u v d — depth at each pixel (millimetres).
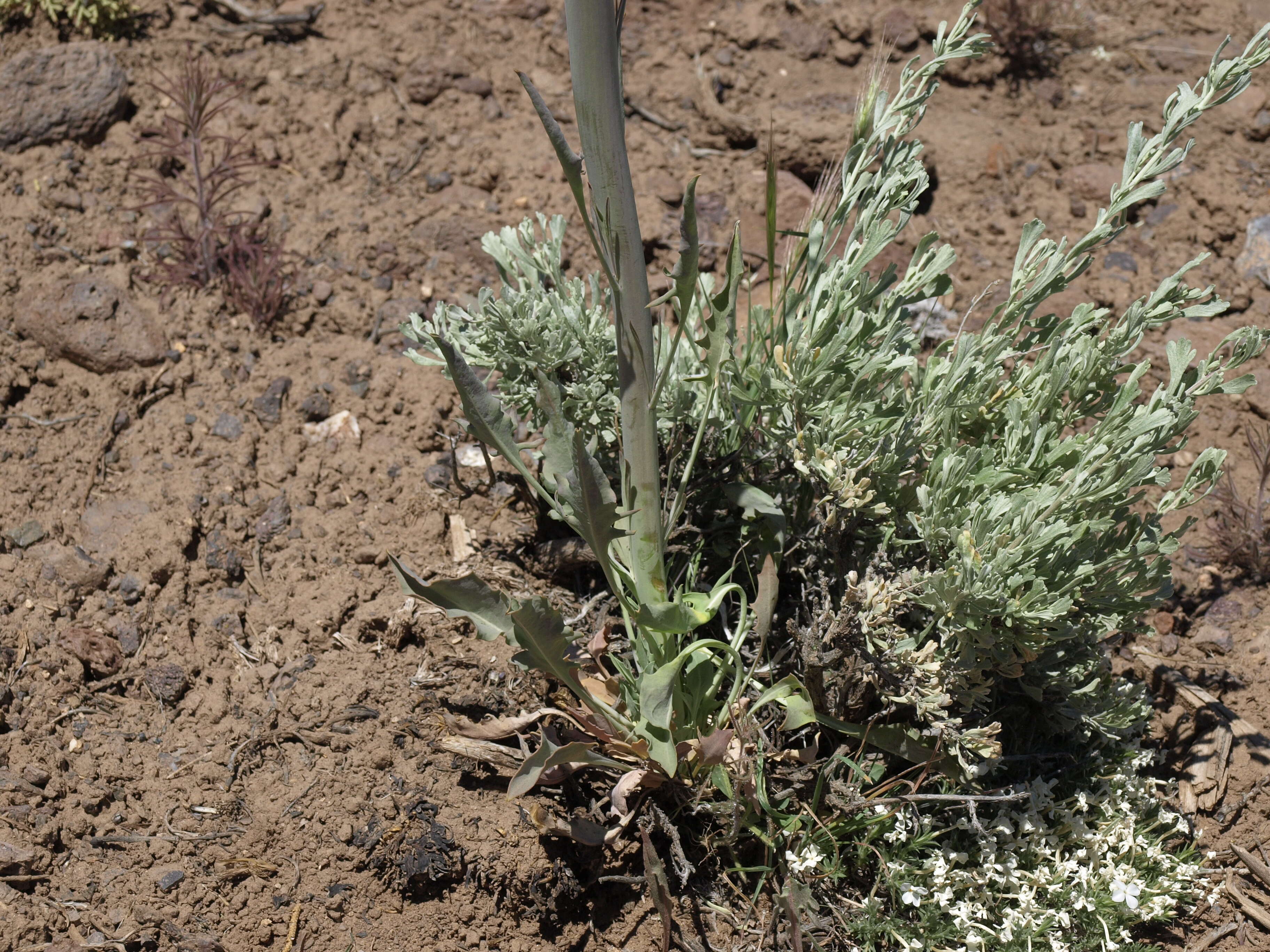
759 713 1229
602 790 1218
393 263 1457
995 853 1195
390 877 1198
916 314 1457
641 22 1639
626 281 1125
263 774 1224
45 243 1432
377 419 1378
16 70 1478
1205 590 1340
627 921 1202
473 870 1196
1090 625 1196
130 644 1263
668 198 1514
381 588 1297
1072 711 1208
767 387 1213
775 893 1190
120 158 1494
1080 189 1540
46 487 1319
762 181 1516
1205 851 1242
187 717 1243
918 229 1519
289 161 1512
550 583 1300
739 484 1226
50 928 1168
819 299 1238
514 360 1246
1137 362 1439
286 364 1399
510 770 1219
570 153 1099
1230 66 1193
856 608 1173
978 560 1136
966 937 1178
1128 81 1622
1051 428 1192
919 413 1221
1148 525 1195
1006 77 1623
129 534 1300
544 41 1618
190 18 1589
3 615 1262
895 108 1255
